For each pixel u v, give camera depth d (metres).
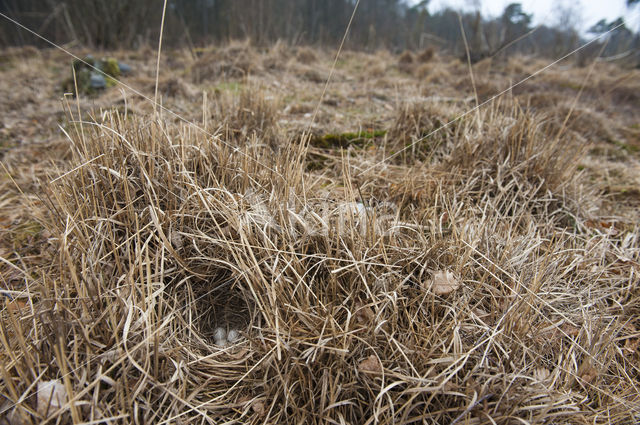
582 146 2.88
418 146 2.93
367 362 1.28
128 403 1.16
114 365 1.13
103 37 10.85
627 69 9.35
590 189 2.67
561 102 4.75
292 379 1.30
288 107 3.99
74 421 1.02
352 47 12.02
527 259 1.81
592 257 1.95
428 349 1.35
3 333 1.15
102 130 1.66
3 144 3.21
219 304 1.65
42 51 9.18
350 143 3.09
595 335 1.48
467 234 1.74
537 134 2.57
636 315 1.75
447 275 1.52
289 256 1.50
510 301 1.51
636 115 5.46
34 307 1.39
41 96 4.77
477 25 9.48
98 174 1.61
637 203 2.70
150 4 12.70
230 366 1.38
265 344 1.36
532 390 1.24
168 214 1.57
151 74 6.41
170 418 1.15
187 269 1.53
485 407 1.17
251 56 6.84
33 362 1.17
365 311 1.40
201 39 12.84
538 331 1.45
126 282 1.37
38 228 2.12
